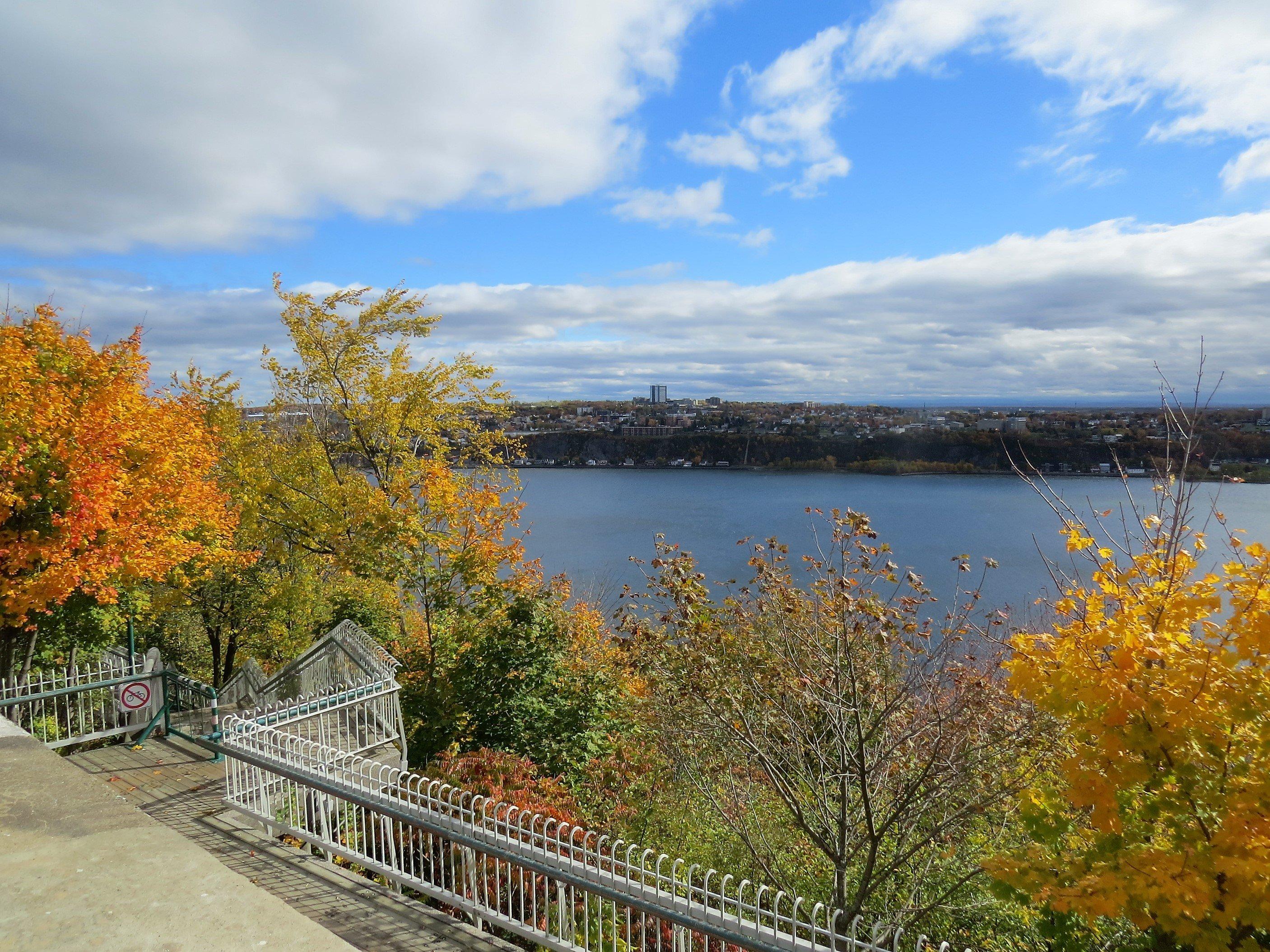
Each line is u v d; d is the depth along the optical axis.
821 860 8.65
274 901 2.15
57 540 11.66
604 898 5.17
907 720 7.54
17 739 3.46
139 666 10.83
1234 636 4.06
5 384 11.34
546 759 11.79
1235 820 3.74
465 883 5.98
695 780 9.08
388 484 19.84
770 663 8.66
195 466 15.36
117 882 2.20
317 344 21.48
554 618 13.91
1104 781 4.14
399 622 18.86
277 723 9.30
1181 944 4.07
